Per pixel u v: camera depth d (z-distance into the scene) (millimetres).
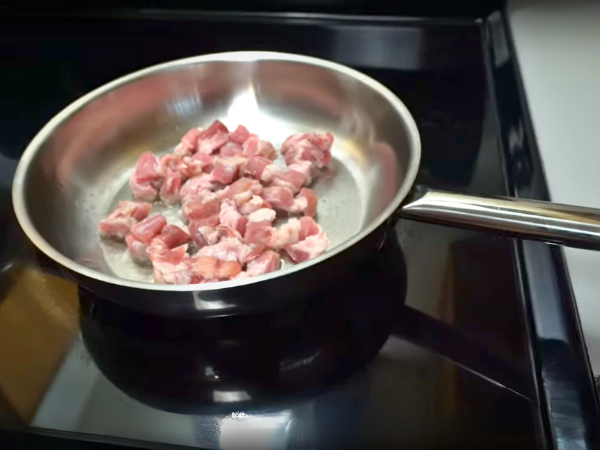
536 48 926
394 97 764
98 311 631
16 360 591
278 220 744
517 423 509
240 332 601
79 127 794
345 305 621
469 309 605
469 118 854
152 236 686
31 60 1051
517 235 559
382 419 520
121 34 1089
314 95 857
